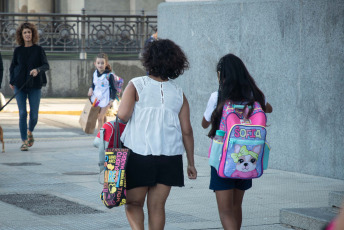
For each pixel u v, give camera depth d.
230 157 10.48
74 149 25.92
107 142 10.37
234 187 11.01
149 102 10.24
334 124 18.83
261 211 14.88
